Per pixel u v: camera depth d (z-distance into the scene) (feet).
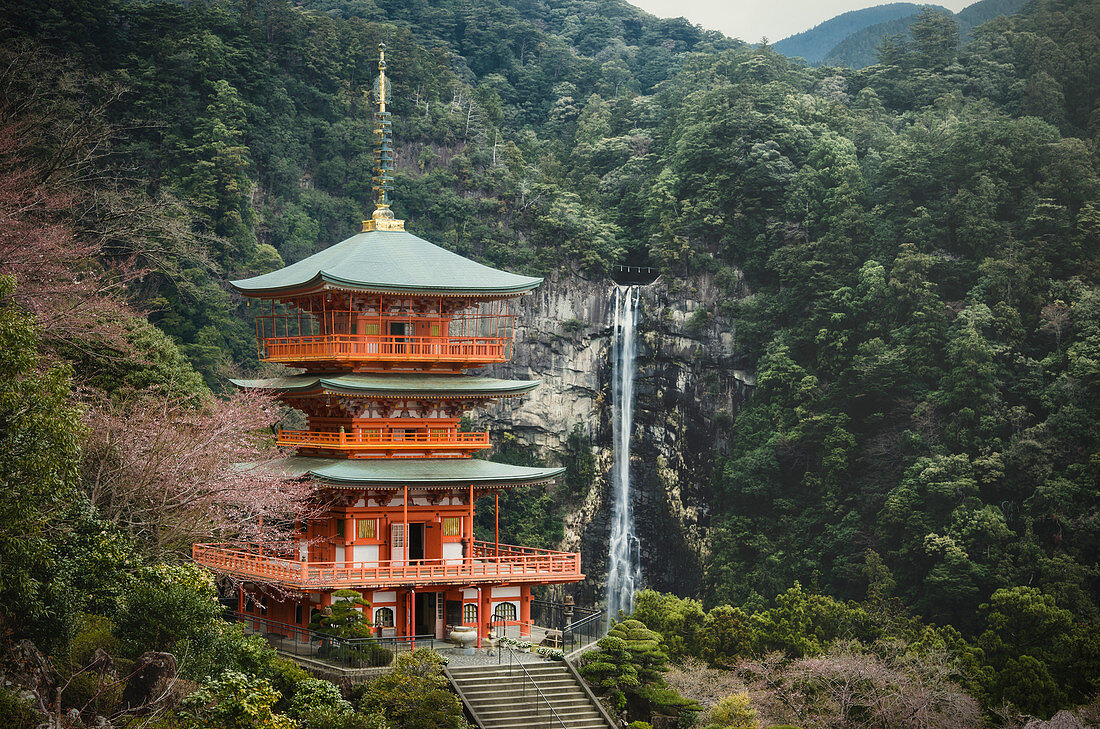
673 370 514.27
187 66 499.10
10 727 106.83
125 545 145.79
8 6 451.94
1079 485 383.86
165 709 126.52
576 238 531.91
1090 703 260.83
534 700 178.50
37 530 118.42
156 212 234.38
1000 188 480.23
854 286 476.54
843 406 453.58
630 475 515.91
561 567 214.48
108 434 175.22
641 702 198.29
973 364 413.80
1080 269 459.73
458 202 568.41
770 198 526.57
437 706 158.92
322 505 208.85
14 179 167.94
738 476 461.78
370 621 198.18
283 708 153.07
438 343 214.48
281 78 566.36
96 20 489.67
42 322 156.56
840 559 410.93
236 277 460.55
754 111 537.24
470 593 207.41
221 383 401.70
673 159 571.28
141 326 252.62
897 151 504.43
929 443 419.54
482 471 212.64
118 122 465.06
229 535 216.13
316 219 546.67
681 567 499.92
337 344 206.59
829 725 223.51
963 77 613.11
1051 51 601.62
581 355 524.11
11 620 123.44
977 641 311.88
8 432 111.04
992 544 373.61
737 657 262.06
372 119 594.24
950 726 227.40
